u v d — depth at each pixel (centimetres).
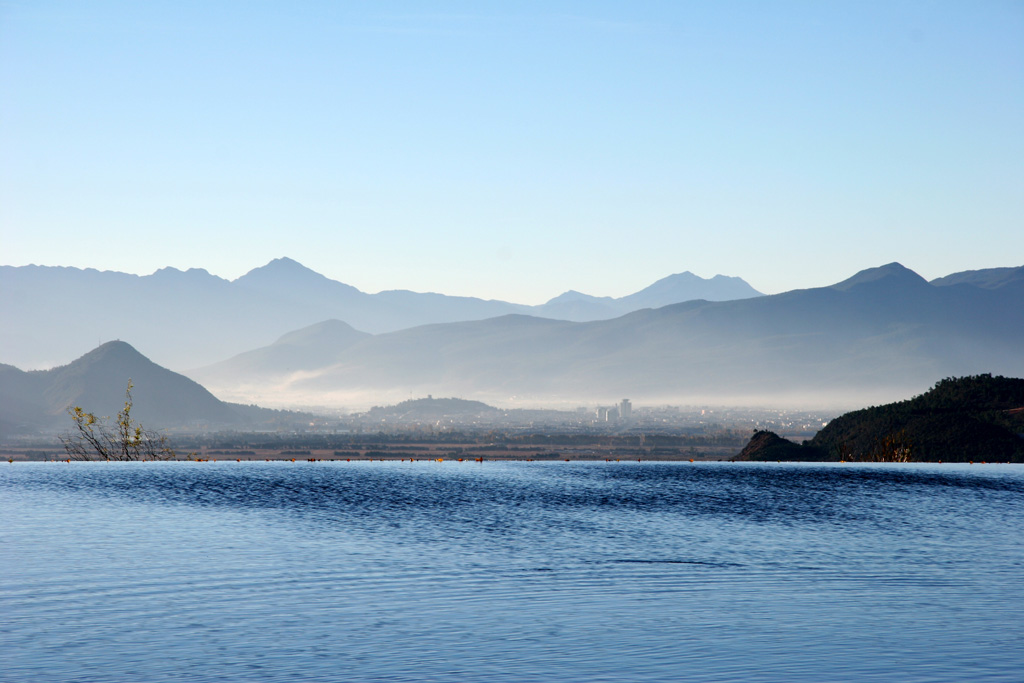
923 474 8081
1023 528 4619
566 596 2861
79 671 2086
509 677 2050
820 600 2831
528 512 5309
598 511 5394
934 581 3148
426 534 4256
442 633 2409
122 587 2939
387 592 2905
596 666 2134
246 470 8588
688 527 4606
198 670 2097
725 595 2894
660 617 2598
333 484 7250
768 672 2100
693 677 2059
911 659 2200
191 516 4891
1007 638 2398
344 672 2080
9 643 2298
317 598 2805
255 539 4031
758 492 6706
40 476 7438
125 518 4772
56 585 2962
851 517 5100
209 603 2734
